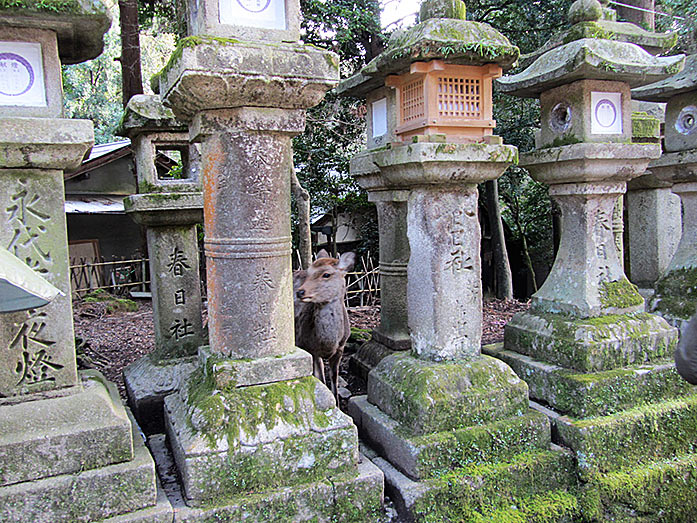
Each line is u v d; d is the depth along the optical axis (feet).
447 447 9.40
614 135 11.97
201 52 7.88
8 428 7.55
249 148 8.77
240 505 8.05
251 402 8.68
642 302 12.34
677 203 18.25
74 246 36.99
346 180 31.94
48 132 7.79
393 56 9.89
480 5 27.02
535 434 10.15
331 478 8.72
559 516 9.53
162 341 12.95
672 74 11.50
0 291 6.30
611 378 10.83
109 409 8.04
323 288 11.53
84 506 7.61
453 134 10.21
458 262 10.49
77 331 23.12
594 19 12.45
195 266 13.26
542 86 12.28
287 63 8.43
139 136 12.79
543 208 34.58
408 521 8.87
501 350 13.19
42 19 7.82
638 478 10.23
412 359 10.71
